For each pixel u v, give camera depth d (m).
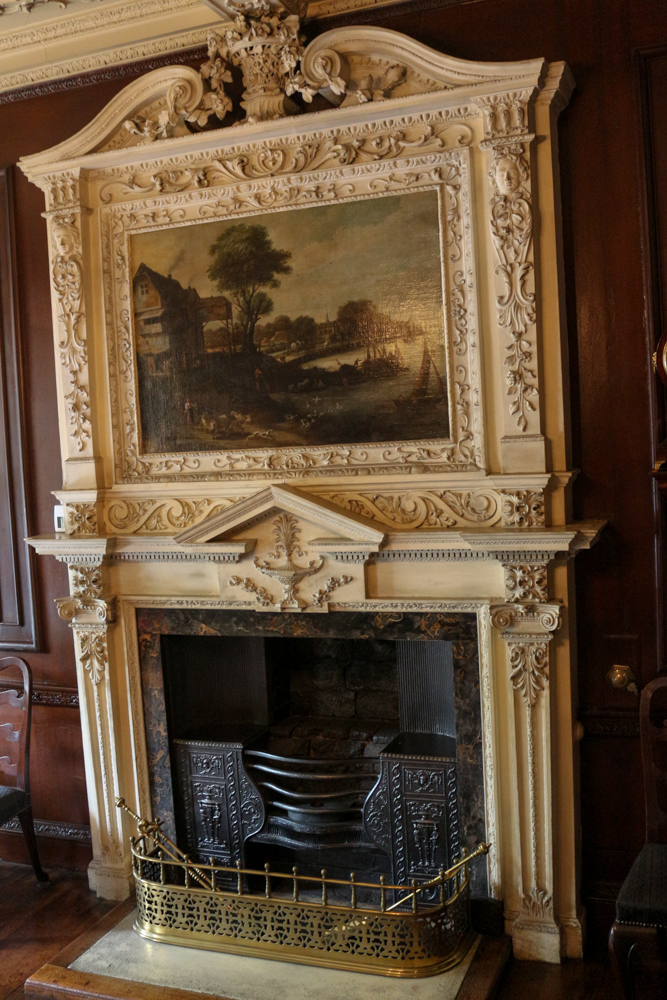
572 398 3.22
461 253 3.21
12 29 3.85
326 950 3.18
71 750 4.09
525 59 3.20
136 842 3.51
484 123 3.09
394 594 3.34
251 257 3.51
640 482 3.16
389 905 3.54
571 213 3.18
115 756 3.78
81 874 4.08
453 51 3.29
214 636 3.86
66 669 4.09
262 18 3.30
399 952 3.08
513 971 3.15
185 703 3.87
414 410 3.32
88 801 3.97
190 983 3.09
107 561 3.74
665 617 3.14
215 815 3.71
